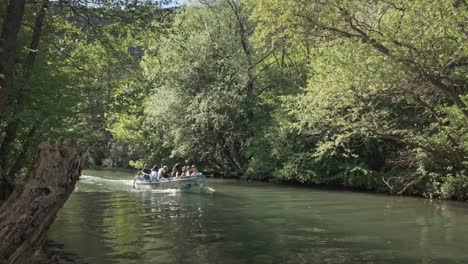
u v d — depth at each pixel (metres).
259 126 27.17
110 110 12.16
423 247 9.01
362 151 21.86
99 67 12.73
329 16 14.12
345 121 17.22
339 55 14.77
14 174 11.33
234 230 10.69
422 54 13.26
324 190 20.88
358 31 14.10
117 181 25.70
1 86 7.43
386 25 13.73
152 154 32.19
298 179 23.92
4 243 3.76
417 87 15.14
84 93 12.26
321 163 22.83
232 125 27.86
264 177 26.30
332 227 11.17
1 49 7.46
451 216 13.04
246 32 29.44
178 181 20.47
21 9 7.68
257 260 7.93
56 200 4.07
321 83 15.73
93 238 9.59
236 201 16.59
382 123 17.77
